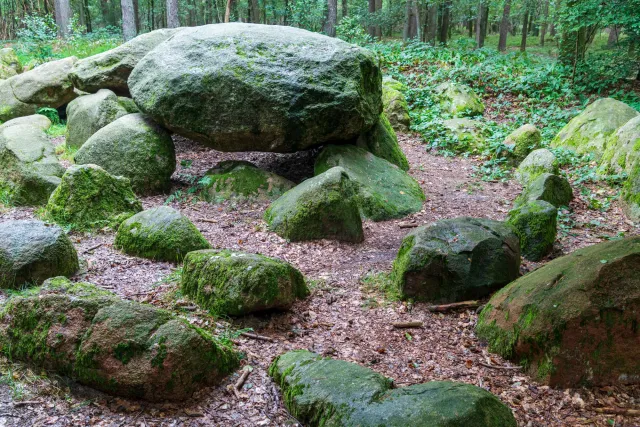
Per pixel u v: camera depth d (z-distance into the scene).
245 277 4.01
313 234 5.75
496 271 4.54
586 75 13.46
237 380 3.30
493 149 9.12
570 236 5.91
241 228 6.07
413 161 9.10
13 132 7.16
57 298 3.26
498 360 3.69
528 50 24.08
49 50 16.33
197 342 3.10
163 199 7.04
